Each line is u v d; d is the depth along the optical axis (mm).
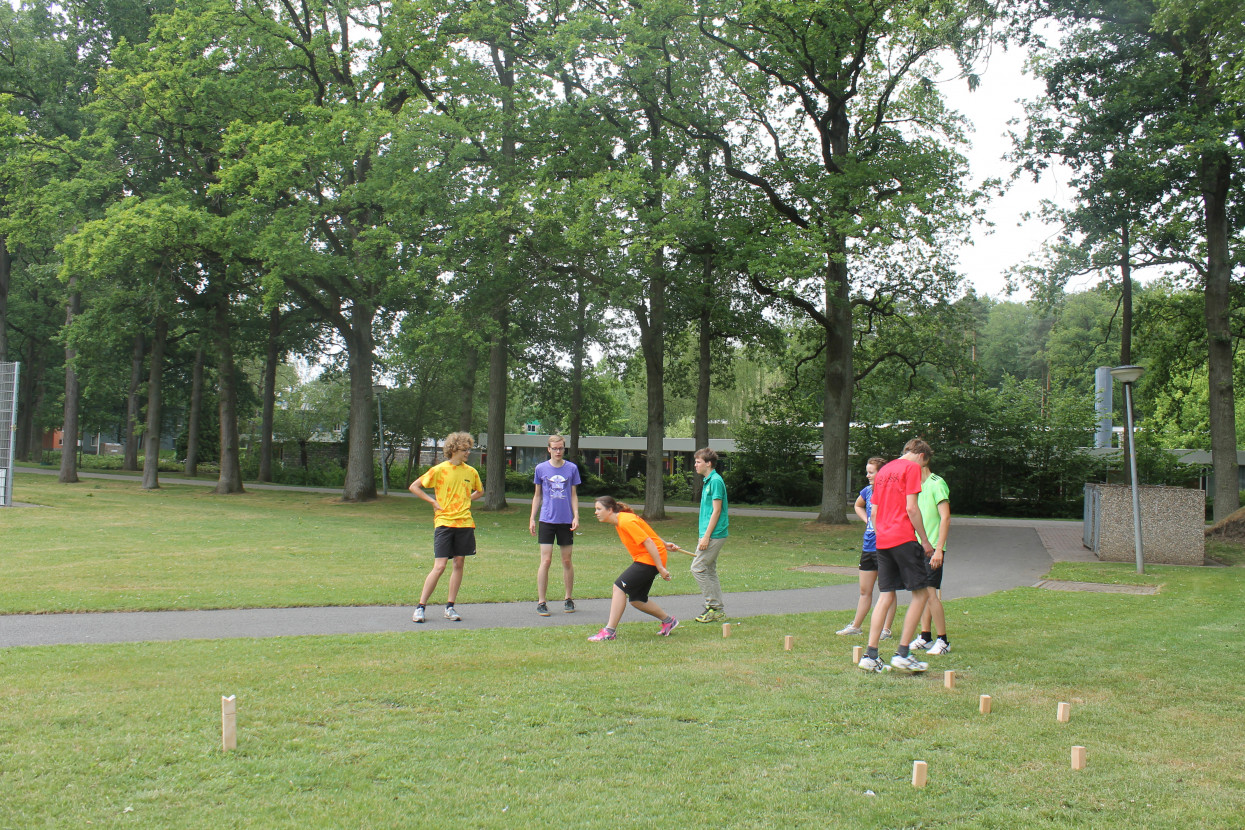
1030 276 23906
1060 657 7379
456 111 24734
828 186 21906
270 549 15680
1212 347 21672
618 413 53969
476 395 50781
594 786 4164
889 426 38938
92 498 28453
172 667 6555
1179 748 4902
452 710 5453
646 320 27516
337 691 5863
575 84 25000
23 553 14320
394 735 4910
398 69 27703
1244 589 12945
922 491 7848
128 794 3953
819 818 3826
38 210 28031
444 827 3660
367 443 31953
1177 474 35562
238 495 33625
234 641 7715
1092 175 21266
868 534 8359
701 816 3818
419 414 47344
